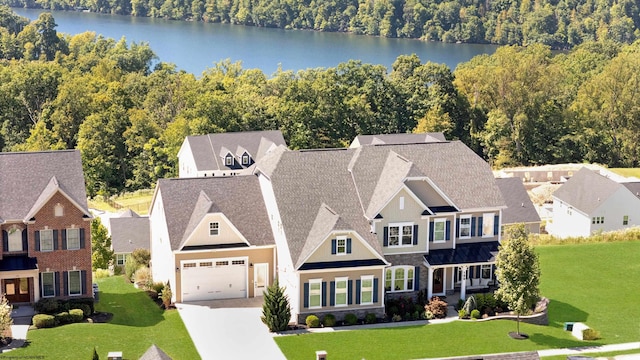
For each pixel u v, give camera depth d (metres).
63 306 58.88
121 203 116.12
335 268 60.34
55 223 59.44
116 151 134.12
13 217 58.94
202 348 55.38
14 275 58.25
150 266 72.69
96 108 139.25
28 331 55.97
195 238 63.00
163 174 130.75
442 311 62.44
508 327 61.16
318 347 56.25
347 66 146.25
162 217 66.31
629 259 78.38
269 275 65.00
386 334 58.91
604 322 63.50
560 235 103.12
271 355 54.78
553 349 57.56
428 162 68.31
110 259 80.19
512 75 143.12
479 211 66.12
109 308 62.19
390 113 141.50
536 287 59.78
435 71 144.50
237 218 65.12
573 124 142.88
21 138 141.75
